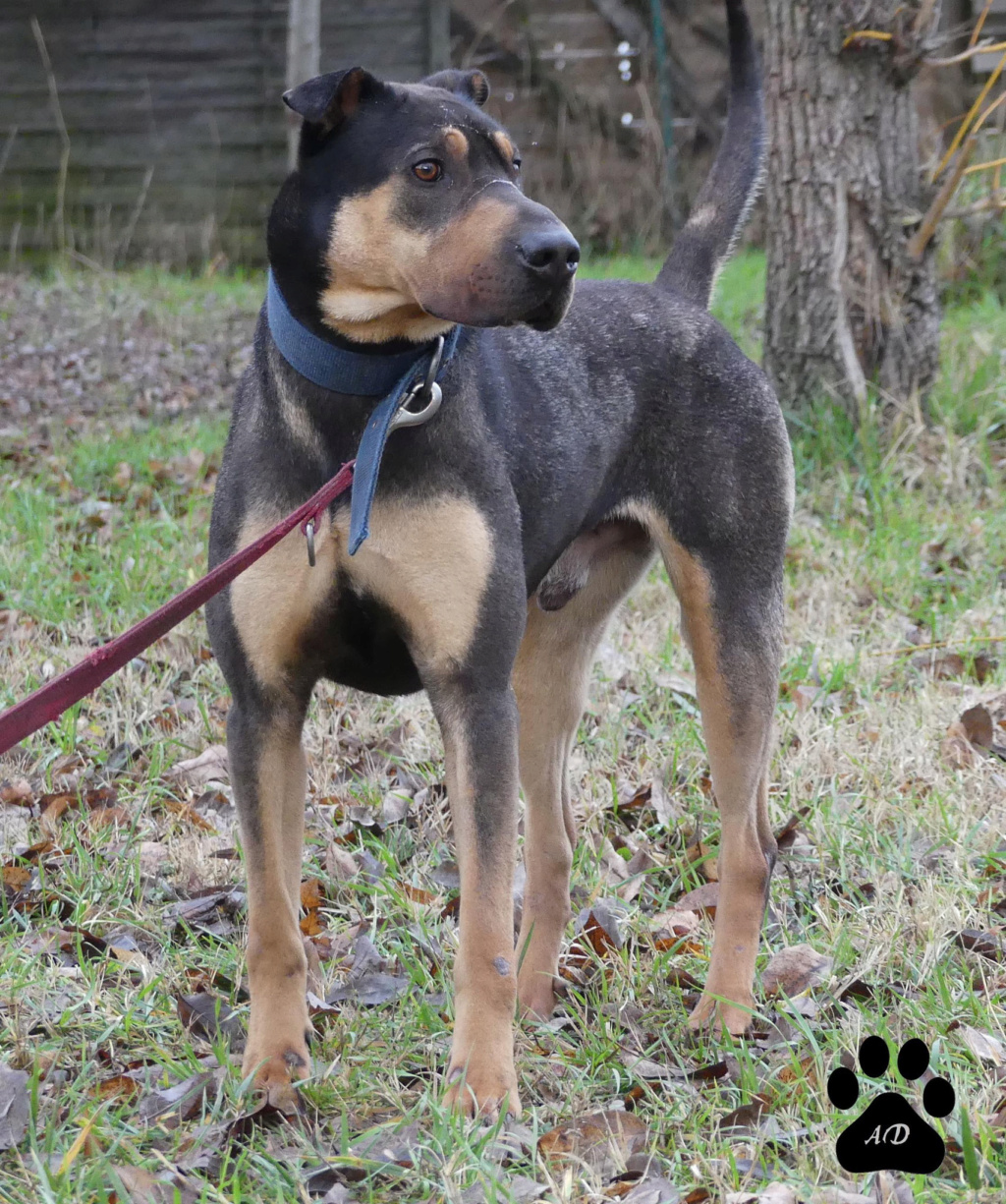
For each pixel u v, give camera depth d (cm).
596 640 329
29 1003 276
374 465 236
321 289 245
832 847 340
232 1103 243
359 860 345
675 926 316
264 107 1211
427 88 251
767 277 605
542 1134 237
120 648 229
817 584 499
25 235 1223
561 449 286
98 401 766
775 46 585
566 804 326
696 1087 255
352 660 267
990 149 862
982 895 317
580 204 1241
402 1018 277
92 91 1214
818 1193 215
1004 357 673
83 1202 214
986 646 454
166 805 367
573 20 1227
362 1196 221
